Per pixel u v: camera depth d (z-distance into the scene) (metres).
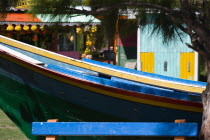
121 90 9.38
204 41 7.29
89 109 9.81
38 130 7.19
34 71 9.82
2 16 7.34
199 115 9.26
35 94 10.08
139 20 8.27
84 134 7.12
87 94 9.70
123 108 9.58
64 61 12.38
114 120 9.80
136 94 9.34
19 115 10.29
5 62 9.98
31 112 10.22
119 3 7.48
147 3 7.53
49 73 9.69
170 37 8.15
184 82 12.91
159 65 22.77
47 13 7.27
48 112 10.12
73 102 9.84
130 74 11.67
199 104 9.09
